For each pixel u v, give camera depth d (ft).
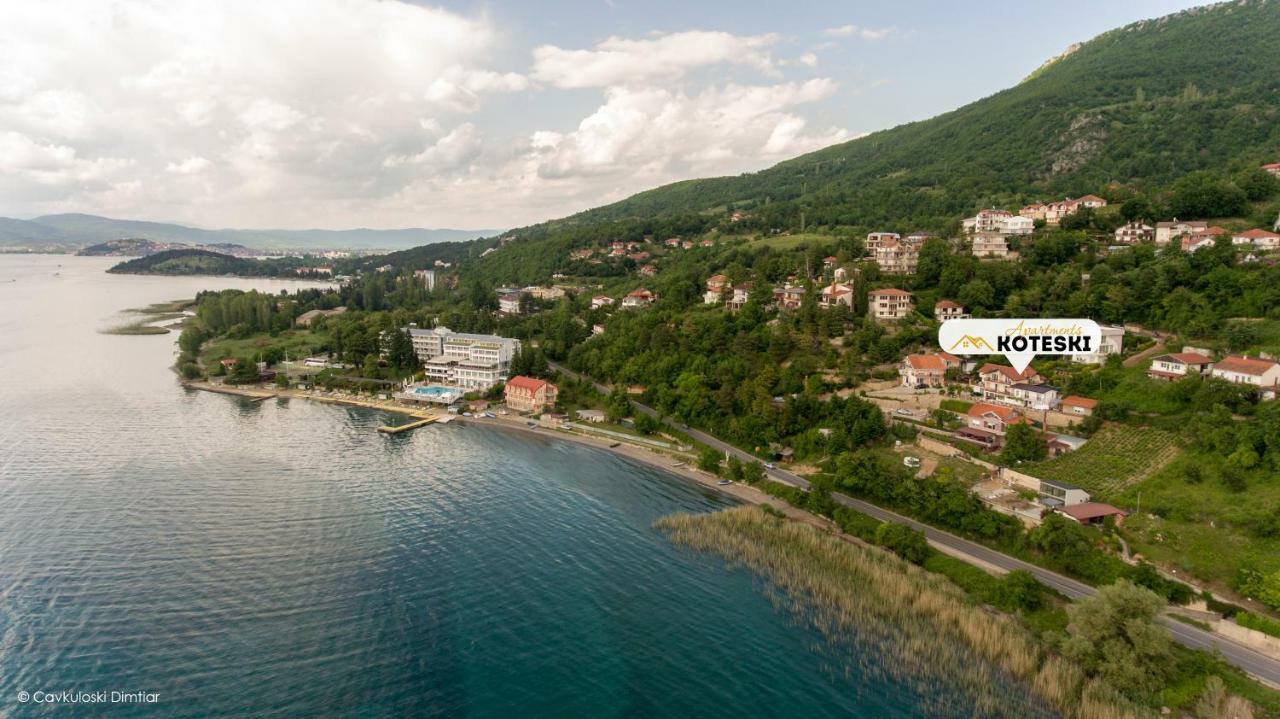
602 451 570.87
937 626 295.69
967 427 467.11
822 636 291.58
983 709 244.22
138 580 318.65
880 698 251.19
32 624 280.72
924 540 362.53
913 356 546.67
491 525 399.44
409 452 549.54
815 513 424.87
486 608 307.58
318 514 403.34
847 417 495.41
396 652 271.49
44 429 572.10
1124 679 251.80
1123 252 613.11
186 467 483.51
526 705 244.42
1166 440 396.16
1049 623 298.56
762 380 574.15
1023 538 356.38
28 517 385.91
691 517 413.59
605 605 313.32
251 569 332.60
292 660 262.88
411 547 364.79
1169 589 301.43
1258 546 307.58
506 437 610.24
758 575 344.69
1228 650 270.87
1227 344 447.83
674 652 278.87
